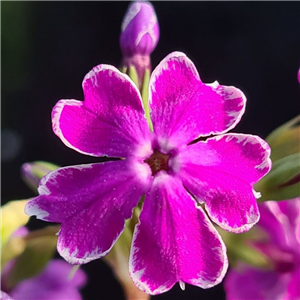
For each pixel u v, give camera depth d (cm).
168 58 8
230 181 8
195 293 18
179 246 8
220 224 8
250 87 18
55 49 19
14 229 10
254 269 11
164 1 18
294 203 11
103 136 8
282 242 10
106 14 19
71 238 8
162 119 9
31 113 19
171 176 9
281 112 18
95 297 18
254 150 8
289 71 18
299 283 10
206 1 18
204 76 18
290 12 18
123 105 8
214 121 8
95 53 19
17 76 19
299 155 9
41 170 10
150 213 9
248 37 18
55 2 19
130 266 8
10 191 19
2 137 19
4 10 19
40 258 10
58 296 11
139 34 9
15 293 11
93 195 8
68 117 8
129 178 9
